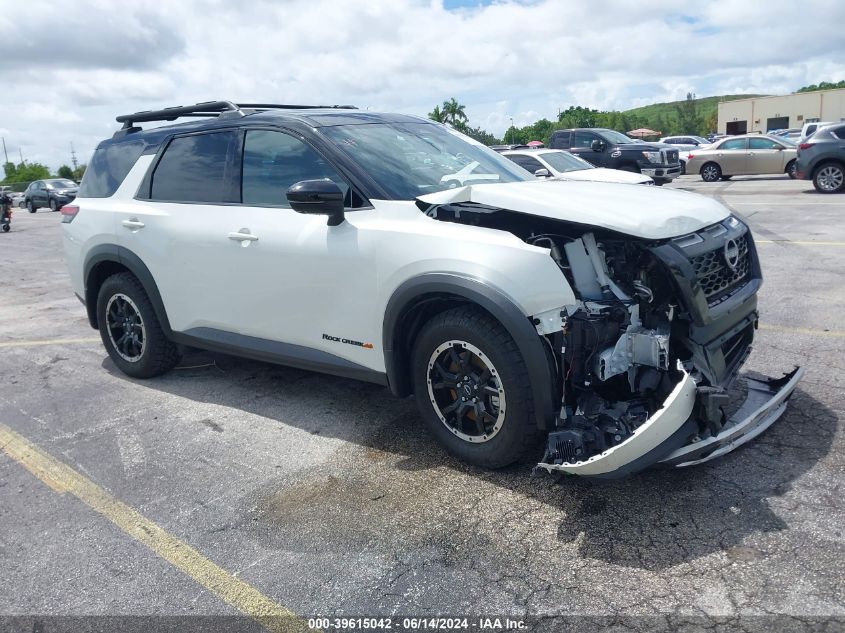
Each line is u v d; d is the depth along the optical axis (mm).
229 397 4715
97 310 5246
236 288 4195
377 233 3502
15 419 4562
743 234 3680
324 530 3041
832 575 2525
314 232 3773
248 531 3074
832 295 6422
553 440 3027
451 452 3547
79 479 3660
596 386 3238
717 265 3367
